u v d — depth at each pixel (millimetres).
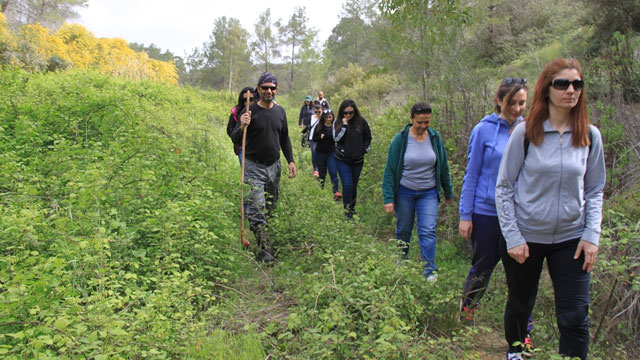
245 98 5926
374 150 8922
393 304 3467
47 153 6301
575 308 2816
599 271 3791
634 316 3566
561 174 2748
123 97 9023
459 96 7738
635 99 6676
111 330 2703
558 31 17359
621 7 13508
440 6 7711
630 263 3656
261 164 5695
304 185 7496
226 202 5320
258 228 5430
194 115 13641
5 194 4664
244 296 4297
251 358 3162
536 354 3164
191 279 4156
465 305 3922
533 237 2885
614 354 3365
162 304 3268
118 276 3654
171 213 4441
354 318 3582
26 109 8000
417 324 3623
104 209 4613
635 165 5508
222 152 8891
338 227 5469
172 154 6203
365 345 3004
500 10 18469
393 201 4988
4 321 2820
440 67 8062
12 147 6656
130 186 5082
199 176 5797
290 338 3285
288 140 6113
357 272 3941
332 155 8383
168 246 4184
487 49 16859
